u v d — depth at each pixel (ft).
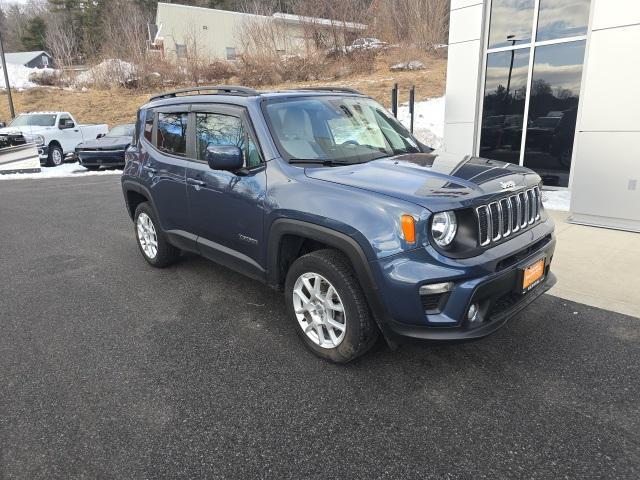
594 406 8.70
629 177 19.25
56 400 9.33
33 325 12.68
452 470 7.32
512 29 27.09
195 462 7.64
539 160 27.61
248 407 8.98
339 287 9.55
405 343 9.05
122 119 79.36
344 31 85.81
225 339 11.62
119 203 30.58
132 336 11.91
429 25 84.07
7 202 32.24
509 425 8.27
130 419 8.72
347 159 11.28
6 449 8.01
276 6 101.14
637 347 10.68
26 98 90.79
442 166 10.56
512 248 9.29
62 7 181.16
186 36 102.78
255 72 86.33
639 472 7.17
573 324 11.80
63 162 56.13
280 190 10.48
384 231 8.71
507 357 10.39
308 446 7.93
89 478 7.36
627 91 18.75
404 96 61.26
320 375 9.94
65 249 19.99
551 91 26.37
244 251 11.98
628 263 15.75
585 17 24.41
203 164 13.02
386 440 8.00
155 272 16.58
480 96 29.14
